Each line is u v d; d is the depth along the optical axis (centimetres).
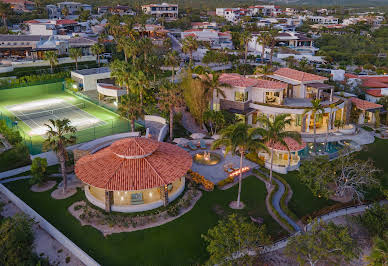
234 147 3828
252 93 7000
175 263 3112
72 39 11706
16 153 4956
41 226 3631
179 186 4319
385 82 10319
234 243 2916
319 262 3195
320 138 6450
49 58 9469
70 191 4294
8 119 6241
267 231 3606
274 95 6912
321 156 4812
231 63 11669
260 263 3167
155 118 6769
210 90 6681
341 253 2931
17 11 17838
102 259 3130
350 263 3228
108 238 3406
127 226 3572
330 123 6906
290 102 7069
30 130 6012
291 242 3023
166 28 18375
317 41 17788
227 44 14512
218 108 7138
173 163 4119
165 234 3497
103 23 16838
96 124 6372
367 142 6481
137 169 3862
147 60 8506
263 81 7156
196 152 5662
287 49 14788
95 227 3578
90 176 3828
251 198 4269
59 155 4128
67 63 10488
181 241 3403
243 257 2952
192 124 6869
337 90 8994
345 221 3925
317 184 4294
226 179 4616
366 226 3662
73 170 4838
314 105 5650
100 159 4084
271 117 6800
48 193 4250
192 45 9838
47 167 4934
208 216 3838
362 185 4606
